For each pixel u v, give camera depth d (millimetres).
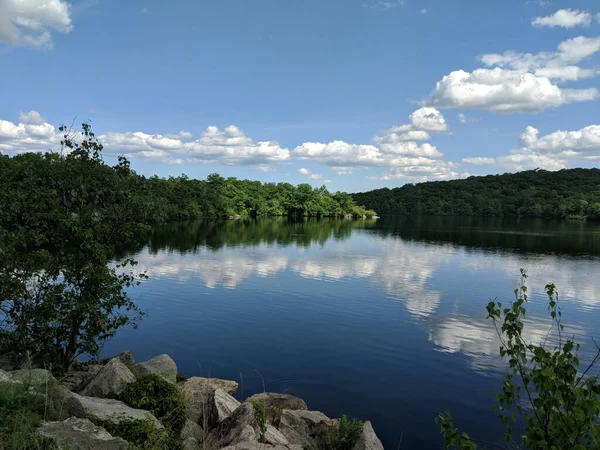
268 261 42875
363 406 13070
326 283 32562
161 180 121625
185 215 119875
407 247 61281
